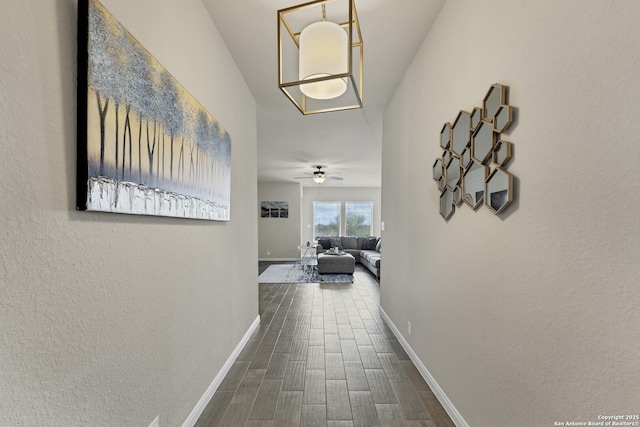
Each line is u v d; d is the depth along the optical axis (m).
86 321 0.90
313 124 3.91
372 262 6.54
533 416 1.04
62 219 0.81
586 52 0.83
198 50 1.72
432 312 1.99
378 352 2.58
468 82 1.52
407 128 2.55
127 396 1.08
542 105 1.00
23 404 0.71
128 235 1.09
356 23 1.70
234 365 2.34
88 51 0.84
